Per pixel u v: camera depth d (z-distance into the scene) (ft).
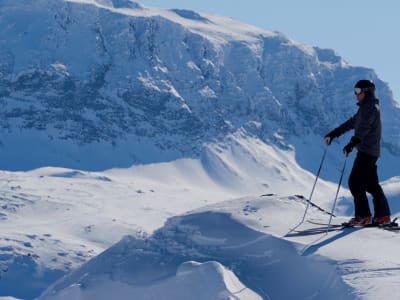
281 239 35.73
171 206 644.69
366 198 38.60
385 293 28.09
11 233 431.02
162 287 34.99
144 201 649.61
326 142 40.09
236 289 32.94
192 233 38.63
